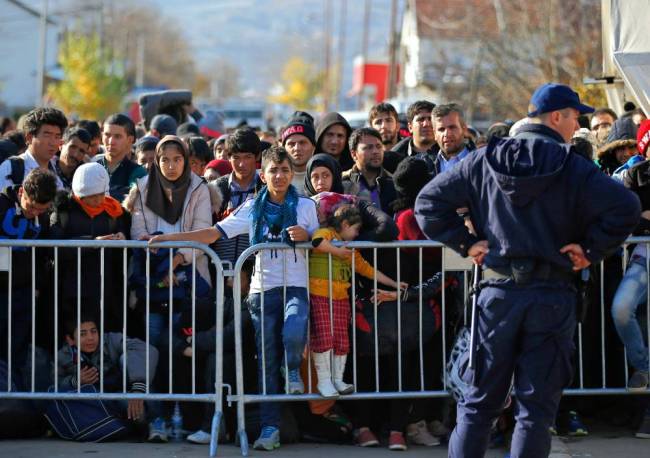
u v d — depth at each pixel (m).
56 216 15.19
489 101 47.69
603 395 15.60
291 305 14.33
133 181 18.64
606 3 21.06
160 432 14.85
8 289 14.73
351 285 14.68
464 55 56.62
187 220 15.47
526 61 41.41
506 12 42.94
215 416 14.41
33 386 14.58
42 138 16.75
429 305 14.82
